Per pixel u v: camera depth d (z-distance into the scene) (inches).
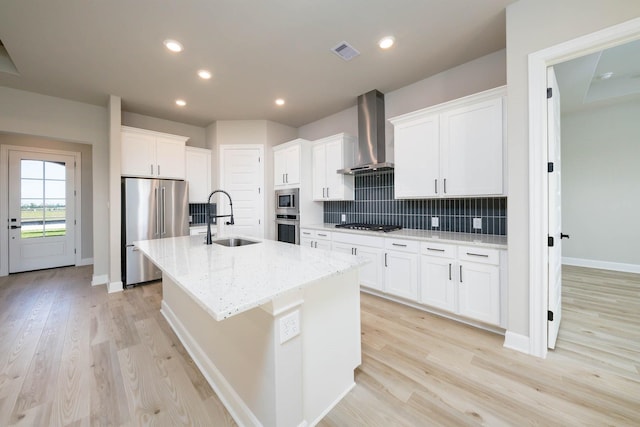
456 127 100.7
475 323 94.0
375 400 59.8
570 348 78.6
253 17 81.4
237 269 55.6
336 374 59.8
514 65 76.3
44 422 54.3
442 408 57.1
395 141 120.3
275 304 44.3
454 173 101.3
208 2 75.0
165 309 105.0
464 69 110.7
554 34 69.9
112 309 113.2
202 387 65.2
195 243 91.3
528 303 76.2
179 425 53.9
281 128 188.1
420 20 84.0
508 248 79.4
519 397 59.8
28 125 129.7
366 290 128.8
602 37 63.3
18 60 103.2
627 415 54.3
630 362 71.6
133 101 144.3
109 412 57.0
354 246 128.3
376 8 78.5
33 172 178.4
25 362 74.6
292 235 166.4
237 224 177.8
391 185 139.1
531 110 73.3
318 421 54.4
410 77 121.4
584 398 59.0
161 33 88.4
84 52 98.6
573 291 126.3
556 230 79.1
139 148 150.3
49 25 83.4
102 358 77.0
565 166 179.2
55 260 186.4
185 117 171.9
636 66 132.3
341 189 149.8
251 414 51.6
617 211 163.6
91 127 146.3
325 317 57.0
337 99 145.4
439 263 98.3
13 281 155.2
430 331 90.4
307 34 90.2
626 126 160.4
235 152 179.0
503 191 90.0
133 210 142.9
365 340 84.9
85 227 197.8
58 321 101.2
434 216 122.7
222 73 115.6
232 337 57.2
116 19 81.3
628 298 117.2
